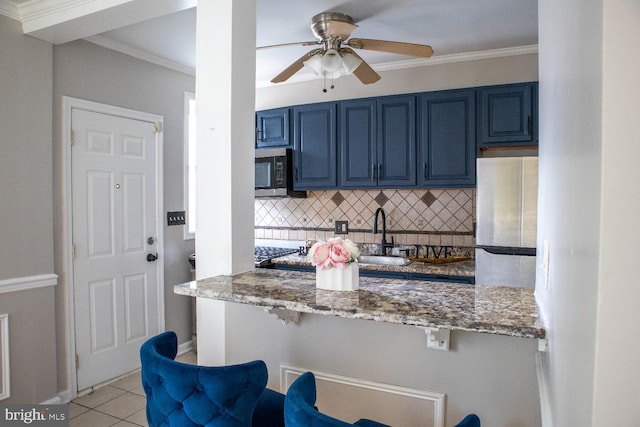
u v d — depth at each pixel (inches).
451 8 104.4
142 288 134.6
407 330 61.3
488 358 56.8
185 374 46.6
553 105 40.9
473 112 130.4
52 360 108.5
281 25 114.3
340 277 58.0
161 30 115.5
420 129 137.1
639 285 18.8
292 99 164.6
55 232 111.3
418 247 143.5
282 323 69.9
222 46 71.5
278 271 74.0
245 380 46.7
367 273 130.6
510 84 126.0
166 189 142.2
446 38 123.9
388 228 152.6
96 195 121.2
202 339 73.5
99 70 121.0
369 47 102.2
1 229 97.7
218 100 71.8
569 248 28.5
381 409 62.9
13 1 96.0
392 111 140.3
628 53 18.6
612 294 19.1
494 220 112.5
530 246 109.3
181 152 147.9
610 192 19.0
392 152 140.5
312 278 67.4
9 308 99.6
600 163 19.3
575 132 26.7
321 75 110.3
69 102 113.3
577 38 26.2
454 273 120.1
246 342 72.4
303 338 68.6
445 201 144.6
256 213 175.8
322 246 59.2
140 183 133.5
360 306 50.0
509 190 111.0
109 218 124.8
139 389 121.8
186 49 129.6
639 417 19.0
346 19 105.4
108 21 94.7
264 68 150.6
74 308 116.2
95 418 106.2
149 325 136.6
